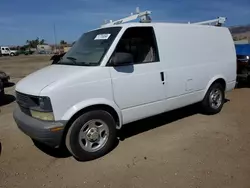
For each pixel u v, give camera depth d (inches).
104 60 153.1
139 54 171.2
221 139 173.6
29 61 1254.9
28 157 160.9
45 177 136.8
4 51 2304.4
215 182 123.3
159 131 193.6
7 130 210.5
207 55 210.4
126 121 165.3
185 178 128.0
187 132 189.0
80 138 147.0
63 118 138.0
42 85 140.5
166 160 147.6
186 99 198.8
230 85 236.4
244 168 134.8
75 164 149.5
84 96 144.1
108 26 178.9
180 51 189.6
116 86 155.5
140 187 123.0
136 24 170.4
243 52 346.9
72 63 167.2
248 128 192.7
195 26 203.2
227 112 235.6
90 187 125.7
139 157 153.3
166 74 179.6
